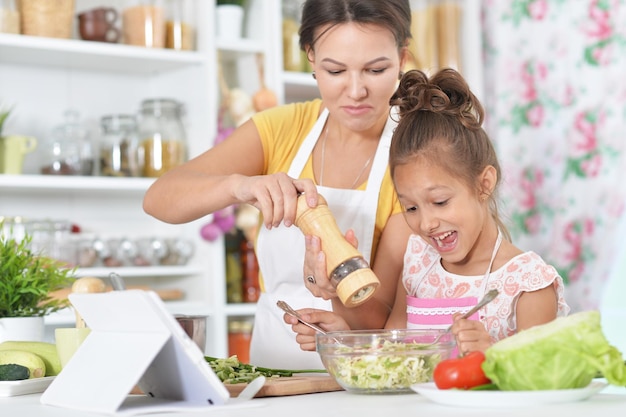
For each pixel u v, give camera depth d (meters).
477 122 1.84
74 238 3.32
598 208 3.88
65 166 3.33
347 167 2.14
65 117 3.59
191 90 3.59
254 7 3.71
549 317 1.78
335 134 2.16
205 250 3.52
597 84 3.91
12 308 2.09
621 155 3.85
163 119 3.47
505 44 4.13
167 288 3.72
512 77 4.11
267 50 3.64
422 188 1.75
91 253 3.36
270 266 2.22
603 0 3.90
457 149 1.76
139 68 3.66
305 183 1.61
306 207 1.58
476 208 1.79
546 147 4.03
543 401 1.16
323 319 1.72
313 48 1.93
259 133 2.17
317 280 1.57
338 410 1.18
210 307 3.47
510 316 1.81
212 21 3.53
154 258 3.50
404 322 2.01
